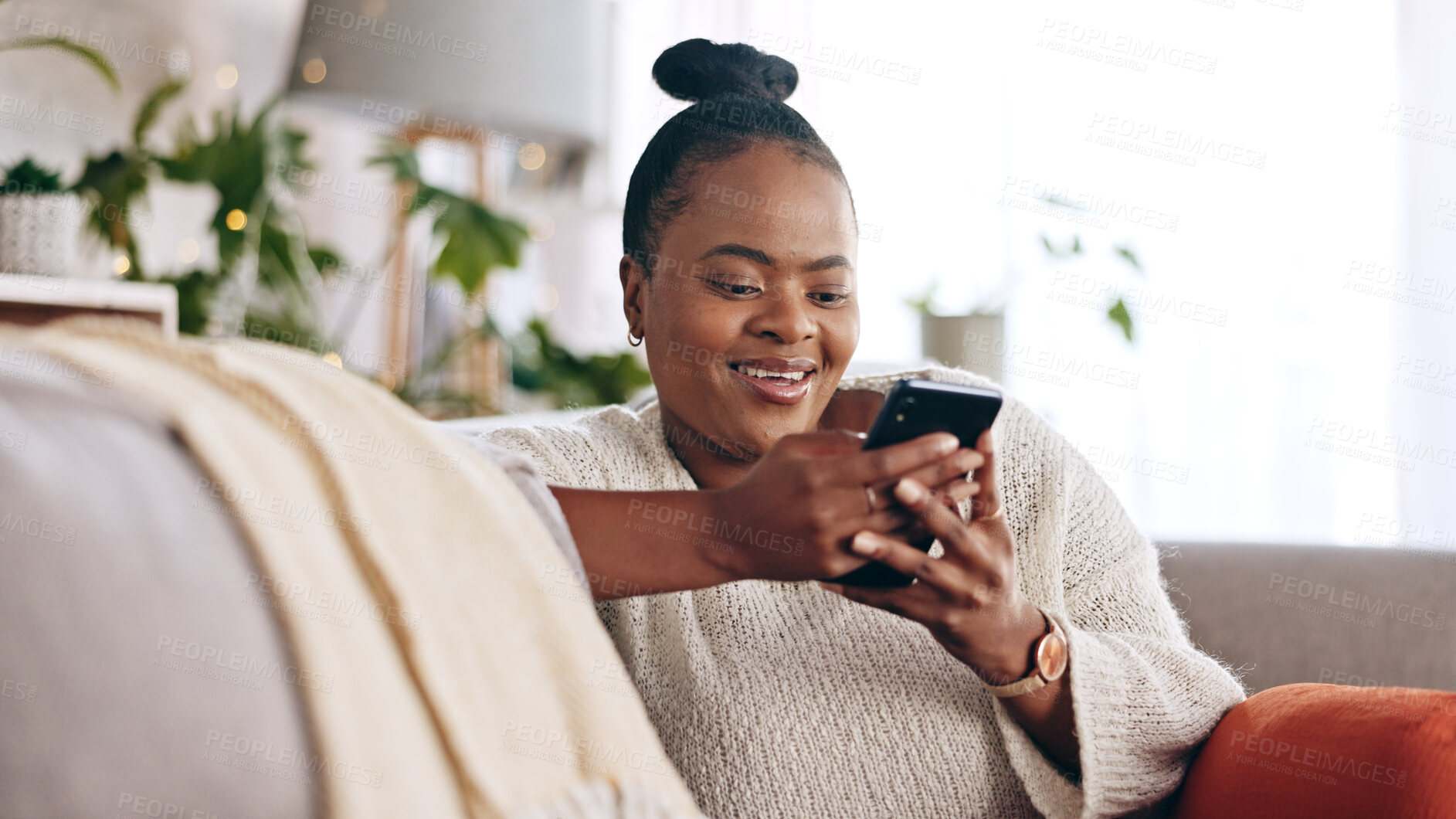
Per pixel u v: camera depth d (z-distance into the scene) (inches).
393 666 12.6
